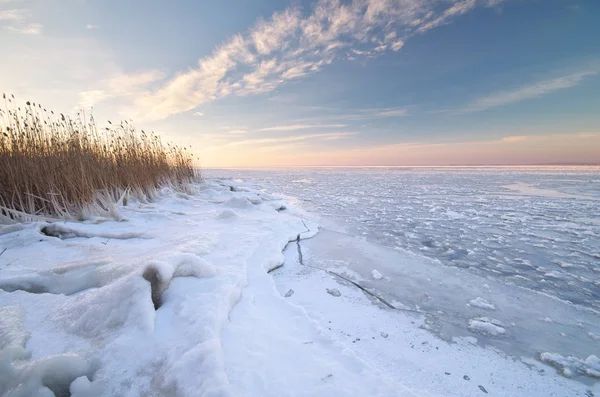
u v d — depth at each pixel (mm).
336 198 9586
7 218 3668
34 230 3348
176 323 1568
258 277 2533
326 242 4379
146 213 4816
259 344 1592
